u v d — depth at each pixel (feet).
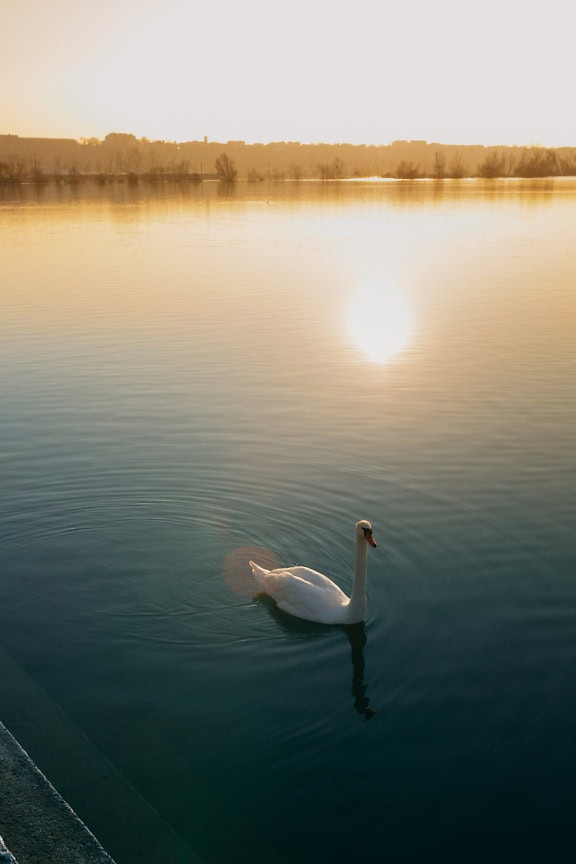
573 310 85.35
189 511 39.40
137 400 56.03
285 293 97.96
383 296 95.86
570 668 28.17
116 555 35.63
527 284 102.99
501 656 28.89
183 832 21.48
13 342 72.64
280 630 30.91
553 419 51.19
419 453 45.96
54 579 33.94
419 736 25.20
